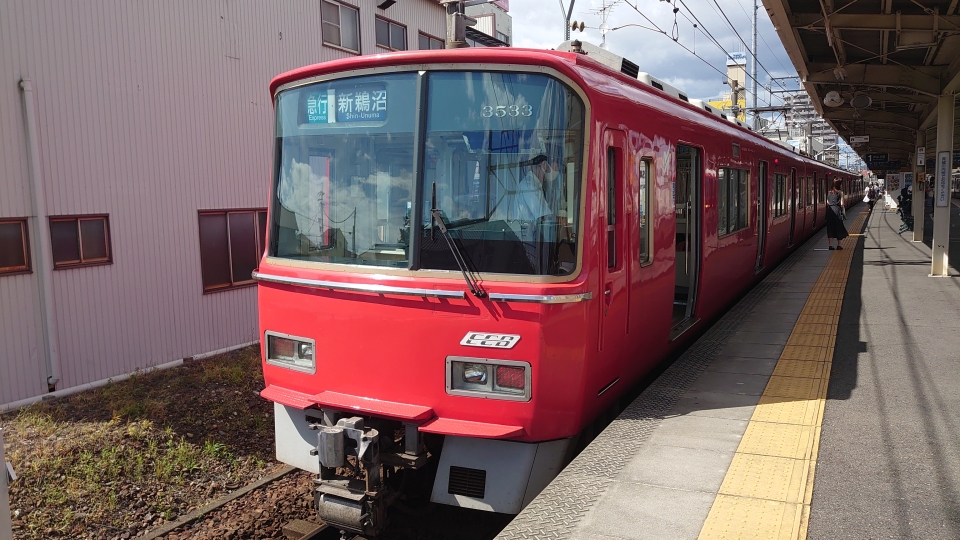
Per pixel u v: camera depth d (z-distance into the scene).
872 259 14.91
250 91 12.55
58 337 9.48
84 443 7.29
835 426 4.89
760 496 3.80
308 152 4.97
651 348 5.85
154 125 10.74
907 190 33.19
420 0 18.06
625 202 5.00
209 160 11.73
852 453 4.41
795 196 16.69
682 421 5.00
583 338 4.37
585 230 4.37
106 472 6.70
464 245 4.35
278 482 6.73
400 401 4.48
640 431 4.80
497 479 4.40
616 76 5.36
